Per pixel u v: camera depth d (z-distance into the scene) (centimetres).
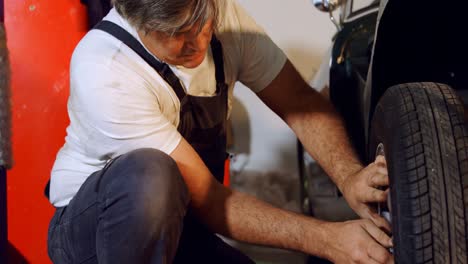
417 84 126
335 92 192
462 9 138
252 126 304
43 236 201
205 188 146
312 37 299
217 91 160
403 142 115
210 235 167
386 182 130
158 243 133
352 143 164
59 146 198
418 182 111
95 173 147
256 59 166
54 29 195
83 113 144
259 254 240
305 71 300
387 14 137
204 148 161
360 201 139
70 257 150
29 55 194
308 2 296
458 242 108
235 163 306
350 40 188
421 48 145
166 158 137
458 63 150
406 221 110
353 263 132
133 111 140
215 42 156
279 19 299
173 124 152
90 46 147
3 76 156
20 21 192
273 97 170
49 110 196
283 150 304
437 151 112
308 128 167
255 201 148
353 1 198
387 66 146
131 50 144
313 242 138
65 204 156
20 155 197
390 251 129
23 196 199
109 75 140
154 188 132
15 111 195
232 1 164
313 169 234
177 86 148
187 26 125
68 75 196
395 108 121
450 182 110
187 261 162
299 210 279
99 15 197
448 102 119
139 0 124
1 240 155
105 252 137
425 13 138
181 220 139
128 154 138
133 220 132
